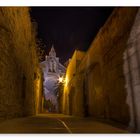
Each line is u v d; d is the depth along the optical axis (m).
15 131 4.50
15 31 8.68
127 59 5.28
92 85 9.98
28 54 13.24
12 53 8.04
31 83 14.84
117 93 6.18
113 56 6.58
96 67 9.13
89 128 5.20
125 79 5.43
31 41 14.84
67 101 20.64
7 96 7.14
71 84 18.06
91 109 10.19
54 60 65.75
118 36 6.07
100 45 8.32
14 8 8.39
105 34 7.53
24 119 8.27
